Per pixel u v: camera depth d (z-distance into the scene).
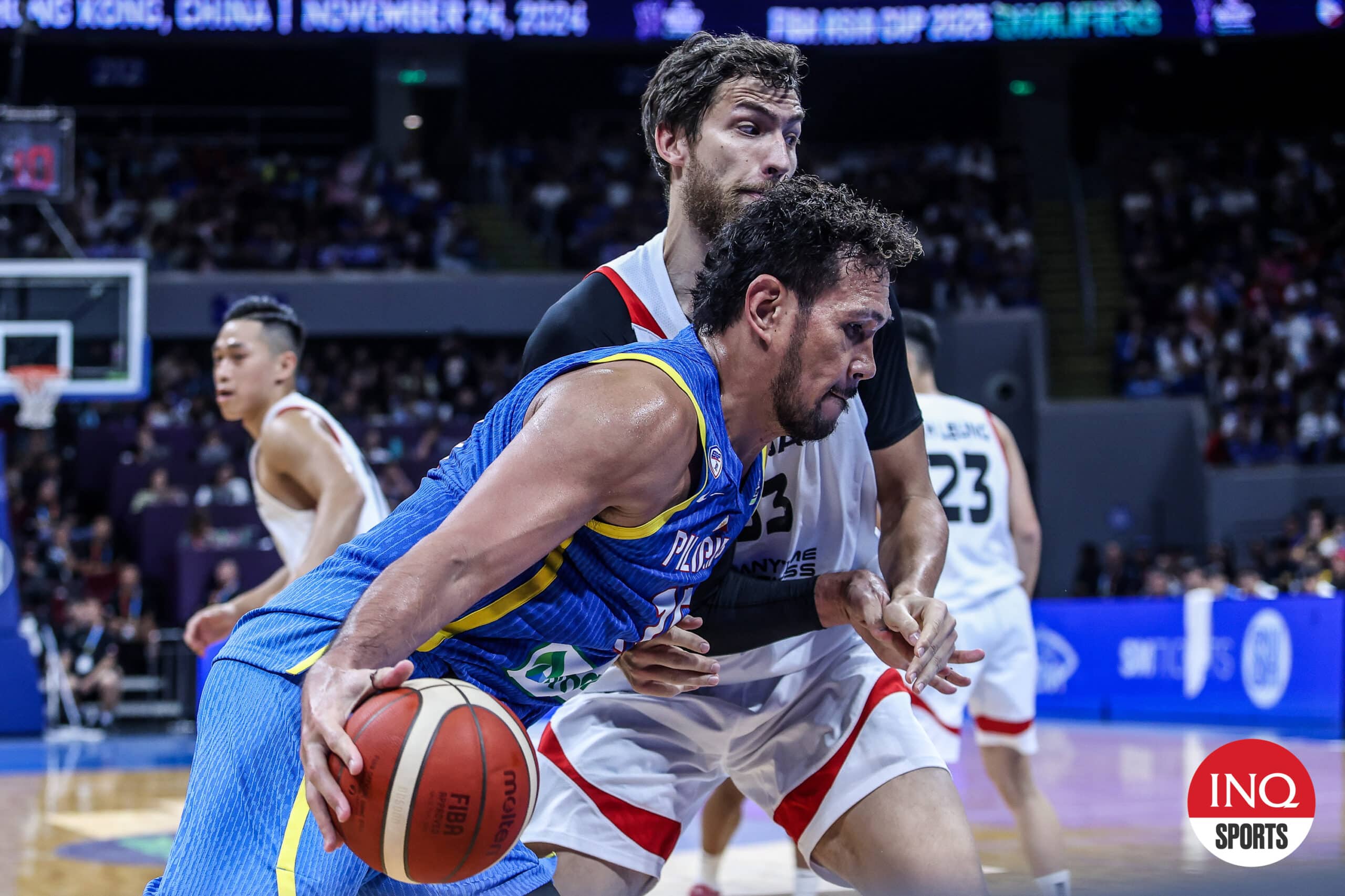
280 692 1.53
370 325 14.20
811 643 2.36
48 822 5.32
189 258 14.36
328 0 14.27
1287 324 14.73
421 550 1.45
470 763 1.42
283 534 3.51
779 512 2.32
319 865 1.50
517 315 14.45
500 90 17.14
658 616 1.72
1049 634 10.57
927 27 14.97
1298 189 16.27
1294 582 10.61
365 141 16.91
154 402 13.57
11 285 10.20
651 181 16.42
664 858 2.41
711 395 1.65
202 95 16.78
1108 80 17.14
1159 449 14.01
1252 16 14.70
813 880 3.28
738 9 14.86
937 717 3.32
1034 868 3.17
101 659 9.88
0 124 10.81
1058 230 16.44
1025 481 3.71
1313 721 8.70
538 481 1.48
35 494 11.84
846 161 16.84
